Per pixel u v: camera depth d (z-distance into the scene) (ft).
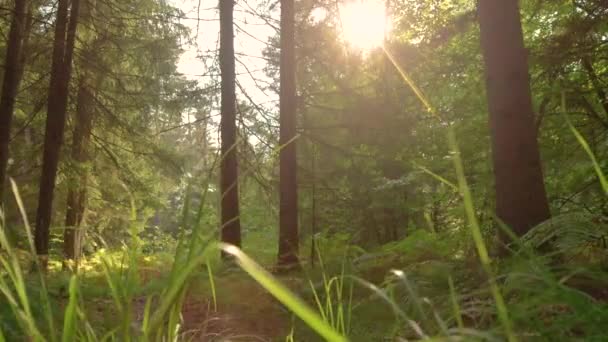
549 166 27.48
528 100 17.51
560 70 26.02
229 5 39.63
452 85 40.22
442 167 36.04
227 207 37.09
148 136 45.32
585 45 23.08
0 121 36.14
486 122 32.78
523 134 17.22
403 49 40.09
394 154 39.42
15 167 45.47
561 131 27.45
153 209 49.01
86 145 46.29
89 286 15.56
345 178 42.32
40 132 47.39
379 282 15.57
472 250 18.88
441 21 36.88
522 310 4.18
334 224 49.49
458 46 38.37
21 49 39.88
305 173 41.06
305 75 41.29
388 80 40.50
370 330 9.94
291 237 35.53
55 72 38.81
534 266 4.37
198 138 41.09
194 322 13.51
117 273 4.28
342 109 39.88
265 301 15.71
